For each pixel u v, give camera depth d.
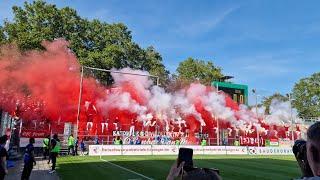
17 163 21.56
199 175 1.97
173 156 31.25
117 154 32.28
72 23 50.72
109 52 50.59
